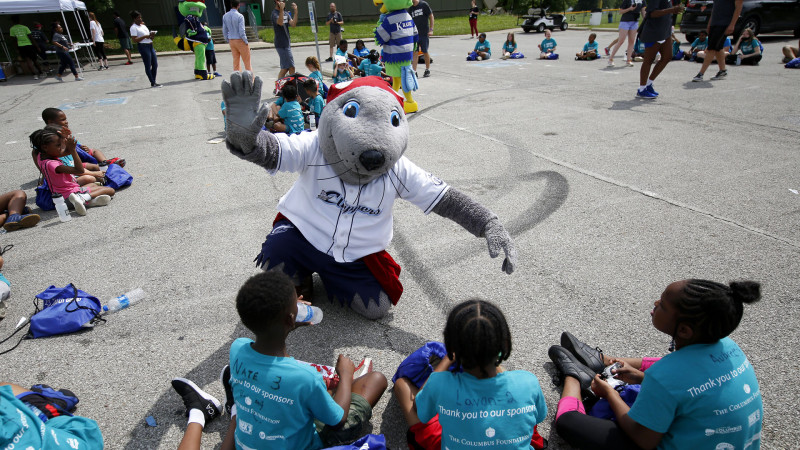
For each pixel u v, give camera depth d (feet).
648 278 11.96
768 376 8.93
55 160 16.80
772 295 11.08
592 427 7.26
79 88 44.65
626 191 16.74
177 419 8.57
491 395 6.46
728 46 40.55
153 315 11.28
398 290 10.92
